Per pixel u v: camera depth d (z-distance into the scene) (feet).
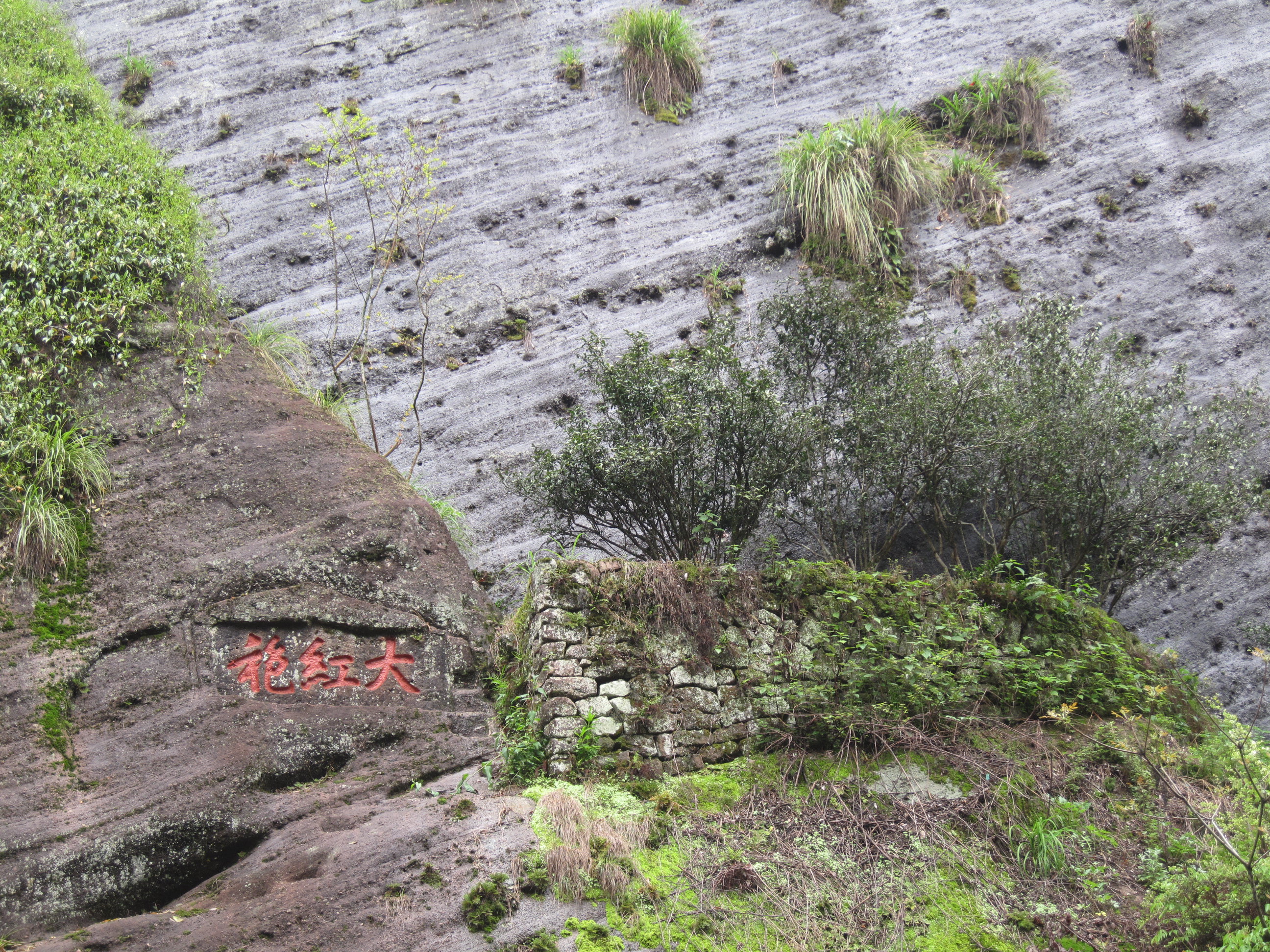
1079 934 13.84
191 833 14.47
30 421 18.17
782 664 17.30
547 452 21.36
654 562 17.13
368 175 29.53
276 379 20.98
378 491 18.76
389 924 12.77
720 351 21.85
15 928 13.42
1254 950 12.35
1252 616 24.40
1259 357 27.53
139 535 17.43
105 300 20.30
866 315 23.32
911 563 24.14
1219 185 29.91
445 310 27.78
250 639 16.38
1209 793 16.24
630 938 12.94
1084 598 20.61
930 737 16.84
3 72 26.45
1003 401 21.40
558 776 15.34
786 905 13.74
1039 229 29.32
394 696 16.66
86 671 15.75
